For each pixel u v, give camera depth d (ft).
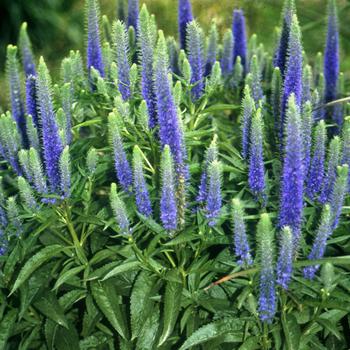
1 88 7.00
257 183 4.26
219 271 4.31
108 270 4.37
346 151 4.31
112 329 4.58
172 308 4.23
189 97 4.72
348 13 6.23
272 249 4.06
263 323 4.25
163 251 4.35
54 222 4.46
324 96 5.12
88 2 4.95
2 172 4.65
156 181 4.53
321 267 4.20
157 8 8.06
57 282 4.31
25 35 4.92
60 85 4.97
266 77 5.44
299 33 4.38
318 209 4.30
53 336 4.45
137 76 4.74
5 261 4.51
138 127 4.58
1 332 4.43
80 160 4.65
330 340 4.44
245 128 4.41
